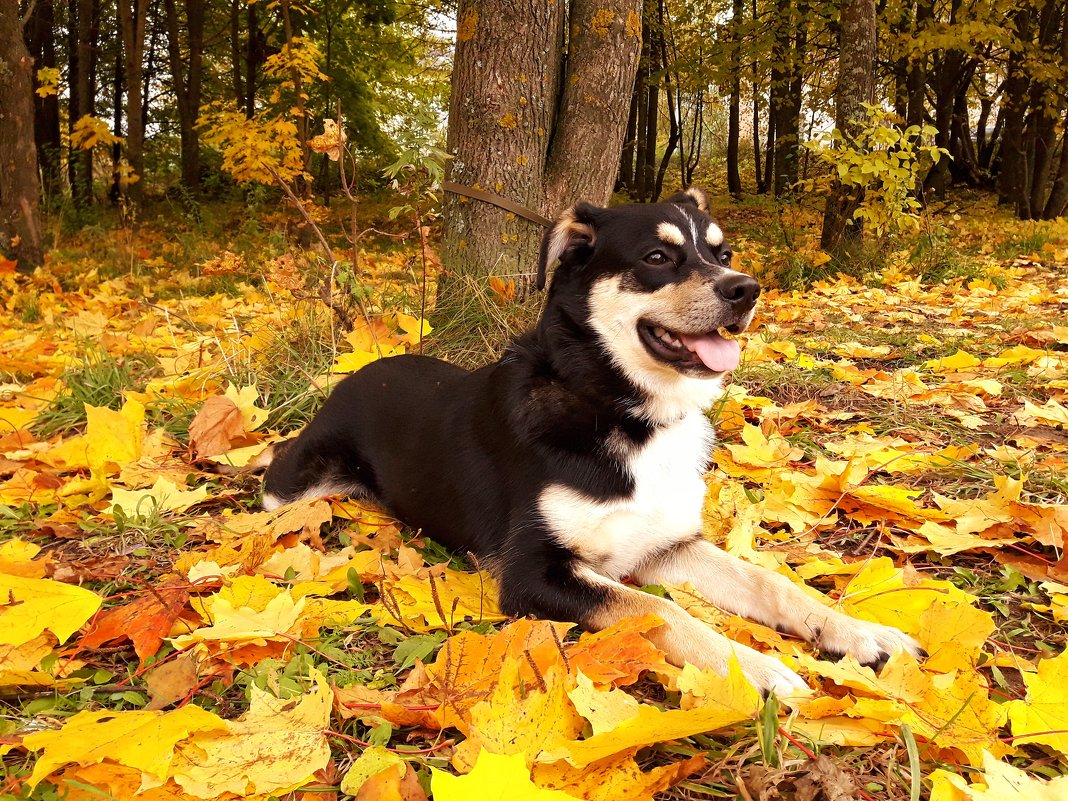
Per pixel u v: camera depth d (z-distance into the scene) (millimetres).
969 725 660
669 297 964
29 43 6199
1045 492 1151
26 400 1604
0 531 1083
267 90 7590
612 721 626
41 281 3037
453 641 732
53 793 608
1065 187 5672
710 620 863
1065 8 5902
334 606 838
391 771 599
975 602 894
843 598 898
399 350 1627
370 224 5797
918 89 5809
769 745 618
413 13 7117
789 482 1140
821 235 3348
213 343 1838
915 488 1201
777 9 6395
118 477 1261
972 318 2250
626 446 957
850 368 1716
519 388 1014
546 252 1041
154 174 7824
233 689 761
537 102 1797
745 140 12805
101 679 768
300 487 1188
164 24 7523
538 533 922
